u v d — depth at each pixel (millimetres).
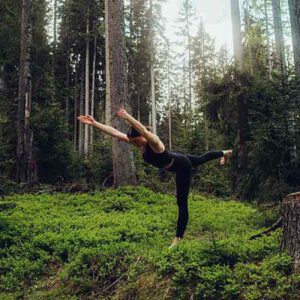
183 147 20875
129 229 11117
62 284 8906
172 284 7289
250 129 15445
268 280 6445
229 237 9477
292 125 11516
